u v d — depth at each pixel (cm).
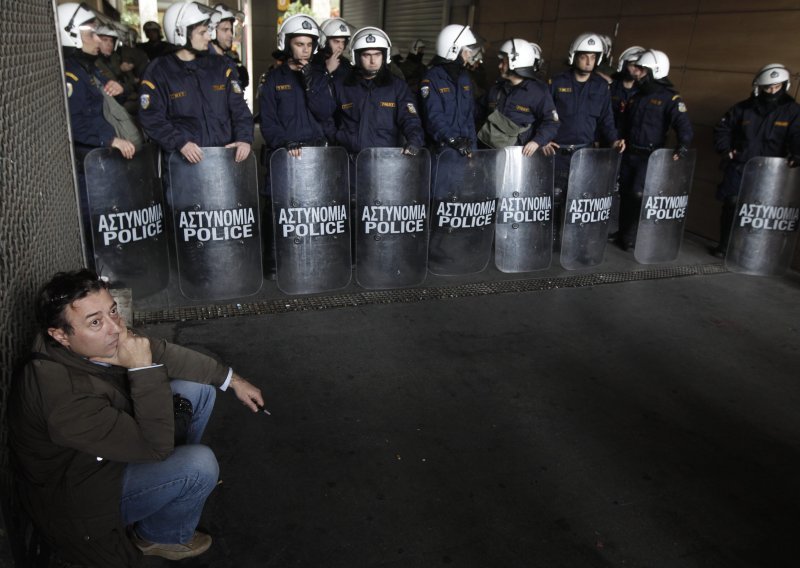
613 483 246
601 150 454
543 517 225
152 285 372
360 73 398
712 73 575
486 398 299
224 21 458
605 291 443
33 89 192
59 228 224
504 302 412
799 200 479
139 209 353
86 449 149
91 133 349
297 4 2002
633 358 349
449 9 1023
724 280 482
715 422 293
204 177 356
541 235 455
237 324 356
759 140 486
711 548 216
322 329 357
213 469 177
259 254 387
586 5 722
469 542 211
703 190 597
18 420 146
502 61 438
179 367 197
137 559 173
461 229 429
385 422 275
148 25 798
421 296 411
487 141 434
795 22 497
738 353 364
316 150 374
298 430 265
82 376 152
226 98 365
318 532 211
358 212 395
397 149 388
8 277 149
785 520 233
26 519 158
